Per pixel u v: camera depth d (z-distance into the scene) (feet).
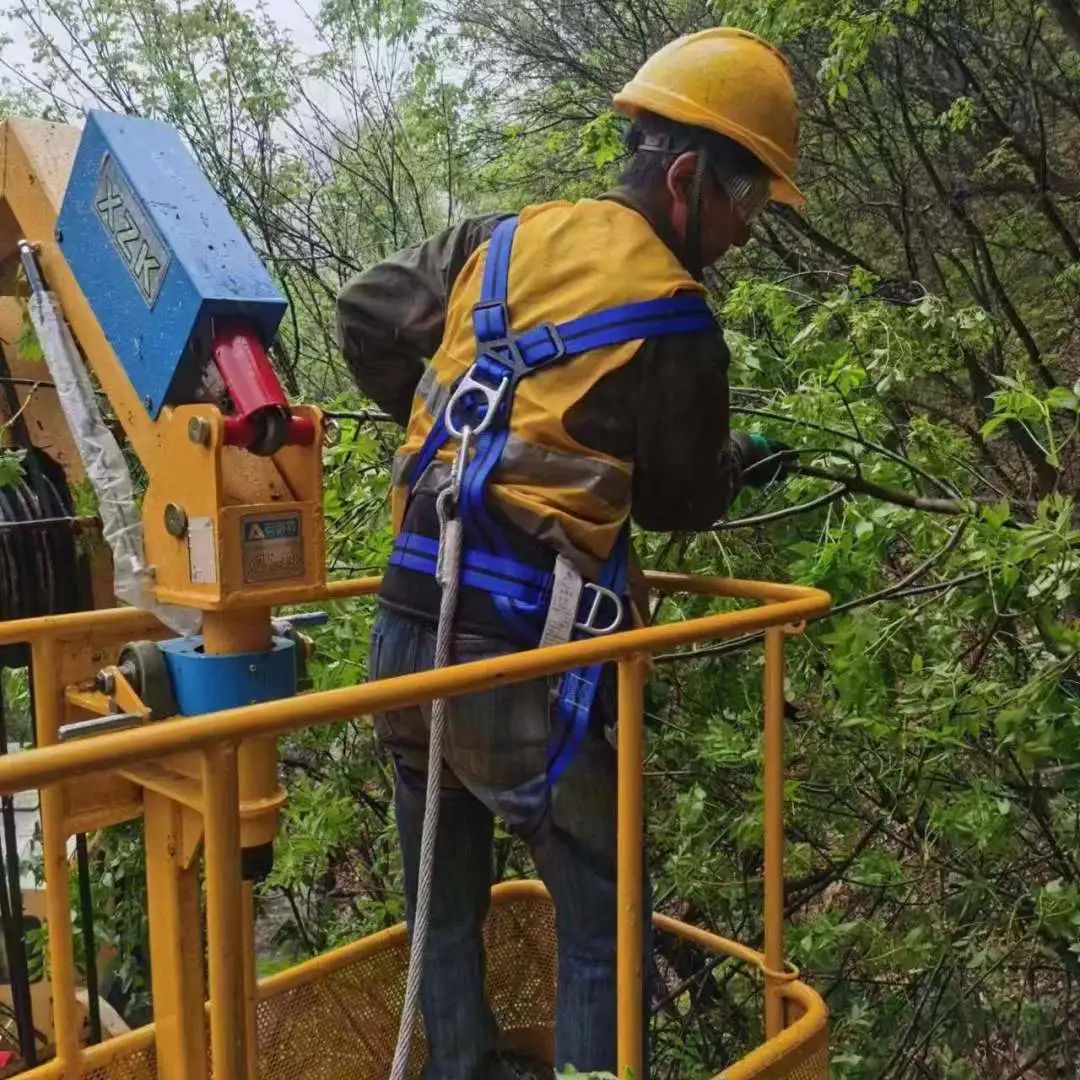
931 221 21.13
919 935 10.68
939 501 10.23
